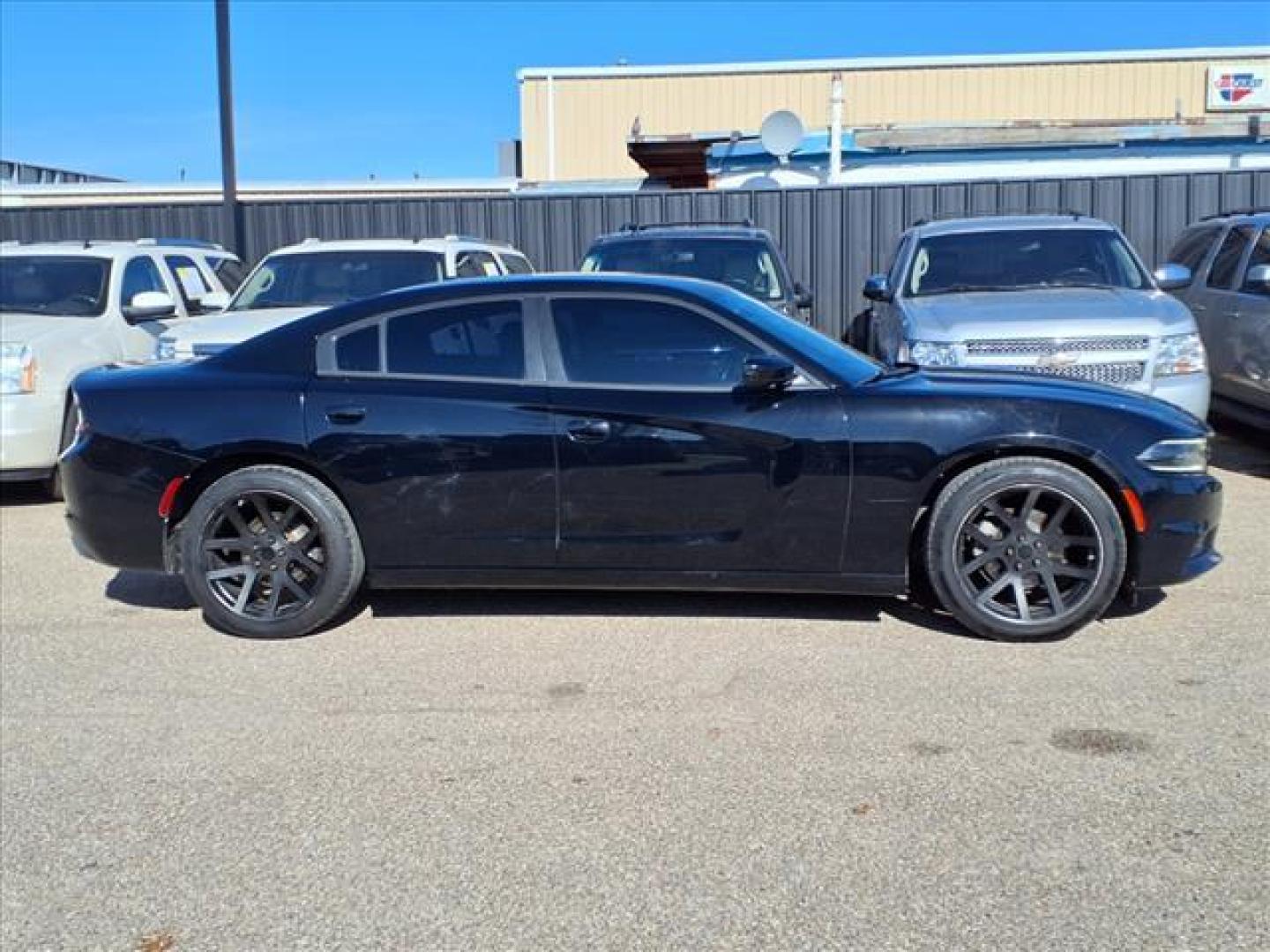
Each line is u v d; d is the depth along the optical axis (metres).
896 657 5.01
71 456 5.55
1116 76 25.08
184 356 7.86
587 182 21.45
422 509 5.32
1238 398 9.73
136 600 6.18
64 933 3.15
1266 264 9.42
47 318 9.06
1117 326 7.50
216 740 4.35
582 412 5.21
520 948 3.02
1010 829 3.54
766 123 16.64
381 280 9.12
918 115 25.56
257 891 3.32
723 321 5.32
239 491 5.37
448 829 3.64
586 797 3.82
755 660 5.00
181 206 15.47
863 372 5.39
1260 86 24.81
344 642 5.39
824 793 3.79
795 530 5.17
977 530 5.14
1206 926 3.02
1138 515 5.06
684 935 3.05
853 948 2.97
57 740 4.38
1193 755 4.00
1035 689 4.61
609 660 5.05
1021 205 14.00
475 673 4.95
